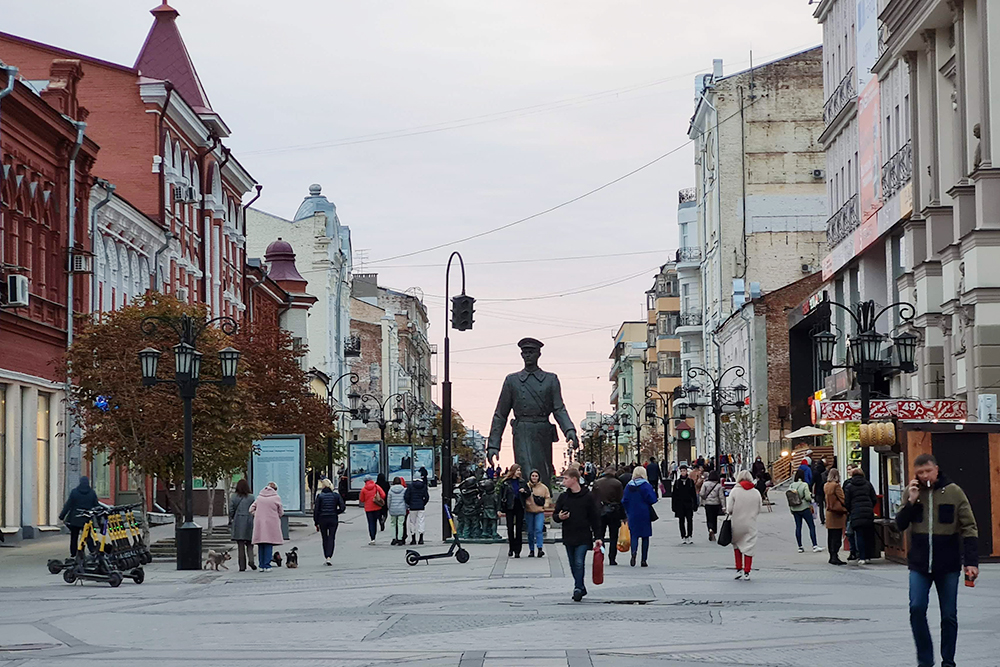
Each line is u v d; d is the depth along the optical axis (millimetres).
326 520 32406
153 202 56812
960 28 37844
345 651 14875
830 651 14148
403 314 161875
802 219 91812
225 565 31609
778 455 78438
